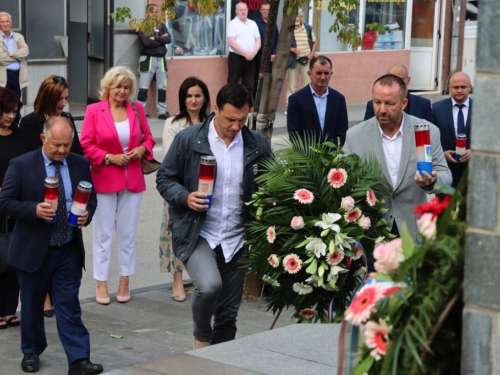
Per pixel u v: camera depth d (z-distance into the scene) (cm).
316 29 2356
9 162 733
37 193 673
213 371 514
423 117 971
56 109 805
